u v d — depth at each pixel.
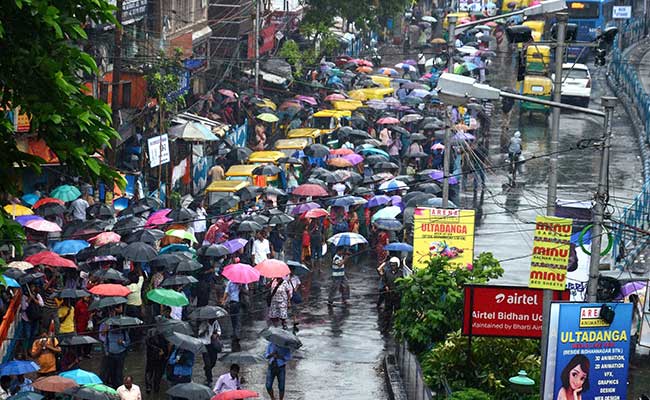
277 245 58.69
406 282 44.09
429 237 51.47
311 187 62.28
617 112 106.12
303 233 61.34
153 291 44.53
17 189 24.98
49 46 23.81
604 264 55.50
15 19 23.41
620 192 79.12
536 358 40.53
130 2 71.12
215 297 55.34
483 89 37.09
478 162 78.31
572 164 87.69
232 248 52.75
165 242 55.00
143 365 46.78
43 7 22.92
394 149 82.94
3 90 23.81
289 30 110.31
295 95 93.81
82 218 55.31
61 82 23.19
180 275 47.38
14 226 24.31
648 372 47.06
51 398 37.47
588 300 37.59
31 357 41.88
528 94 101.75
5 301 45.59
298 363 48.47
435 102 93.00
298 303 54.53
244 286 50.31
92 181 24.86
